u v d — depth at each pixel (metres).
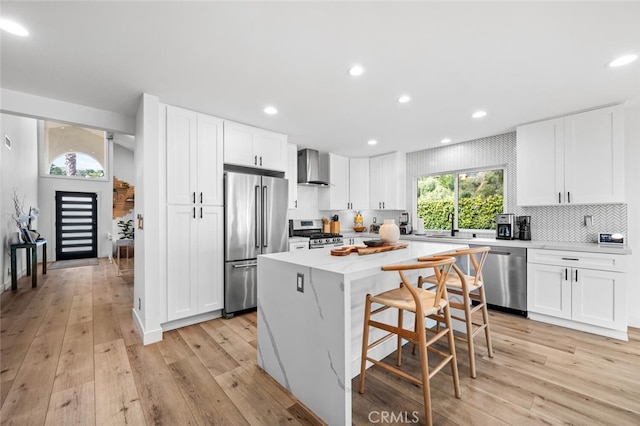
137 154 2.86
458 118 3.17
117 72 2.12
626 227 2.92
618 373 2.01
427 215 4.76
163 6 1.44
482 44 1.79
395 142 4.24
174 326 2.84
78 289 4.43
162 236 2.71
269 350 2.02
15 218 4.74
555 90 2.46
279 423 1.56
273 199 3.56
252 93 2.52
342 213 5.60
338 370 1.49
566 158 3.01
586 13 1.50
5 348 2.42
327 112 2.99
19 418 1.58
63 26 1.59
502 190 3.92
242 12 1.50
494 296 3.32
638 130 2.85
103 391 1.83
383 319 2.30
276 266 1.95
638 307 2.85
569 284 2.81
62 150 7.42
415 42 1.77
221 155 3.15
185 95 2.55
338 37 1.72
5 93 2.36
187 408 1.67
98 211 7.74
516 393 1.79
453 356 1.75
